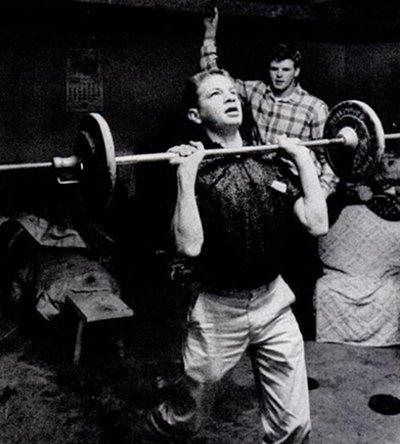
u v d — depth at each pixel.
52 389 4.14
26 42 5.90
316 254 4.95
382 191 4.79
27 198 5.86
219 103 2.69
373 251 4.64
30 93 6.01
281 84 4.78
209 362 2.66
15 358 4.62
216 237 2.54
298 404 2.61
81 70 6.12
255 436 3.52
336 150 3.17
